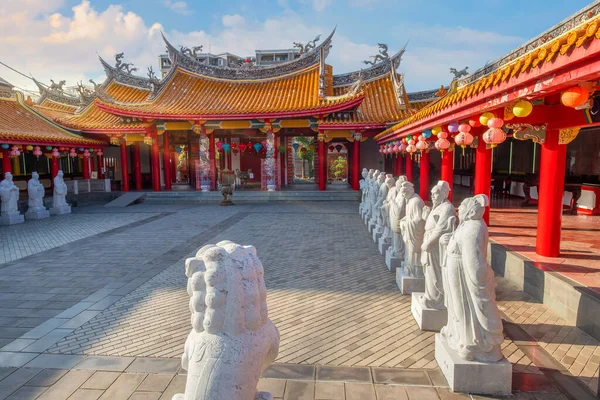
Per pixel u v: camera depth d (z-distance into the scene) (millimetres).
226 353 3303
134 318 7910
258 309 3559
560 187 9250
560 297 7555
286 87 31312
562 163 9234
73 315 8078
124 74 34562
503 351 6281
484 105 9094
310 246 14000
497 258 10391
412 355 6270
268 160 29500
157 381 5633
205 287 3482
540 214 9539
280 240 15086
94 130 29266
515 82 7031
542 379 5516
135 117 28625
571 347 6371
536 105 9320
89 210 24922
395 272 10750
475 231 5008
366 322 7562
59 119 29281
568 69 5742
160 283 10125
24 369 6008
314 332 7156
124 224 19375
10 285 10039
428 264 7109
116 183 32875
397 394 5246
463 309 5258
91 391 5418
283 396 5234
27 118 28297
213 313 3379
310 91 30078
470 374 5203
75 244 14891
